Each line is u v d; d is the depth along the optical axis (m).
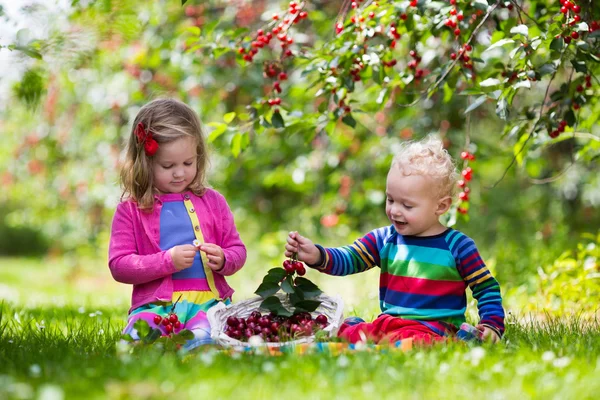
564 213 10.79
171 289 3.50
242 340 3.20
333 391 2.23
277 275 3.39
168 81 8.75
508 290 6.00
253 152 10.26
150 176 3.66
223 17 7.62
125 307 6.02
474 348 2.73
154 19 7.96
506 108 3.84
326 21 7.09
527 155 5.53
